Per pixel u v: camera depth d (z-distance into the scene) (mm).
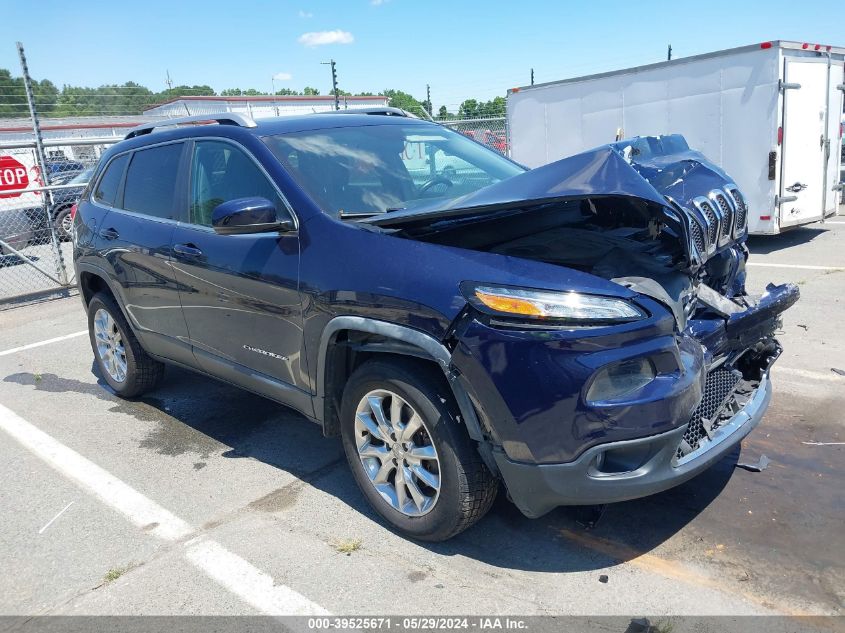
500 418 2699
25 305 9289
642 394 2650
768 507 3293
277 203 3559
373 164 3877
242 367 3971
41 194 10273
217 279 3855
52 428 4891
